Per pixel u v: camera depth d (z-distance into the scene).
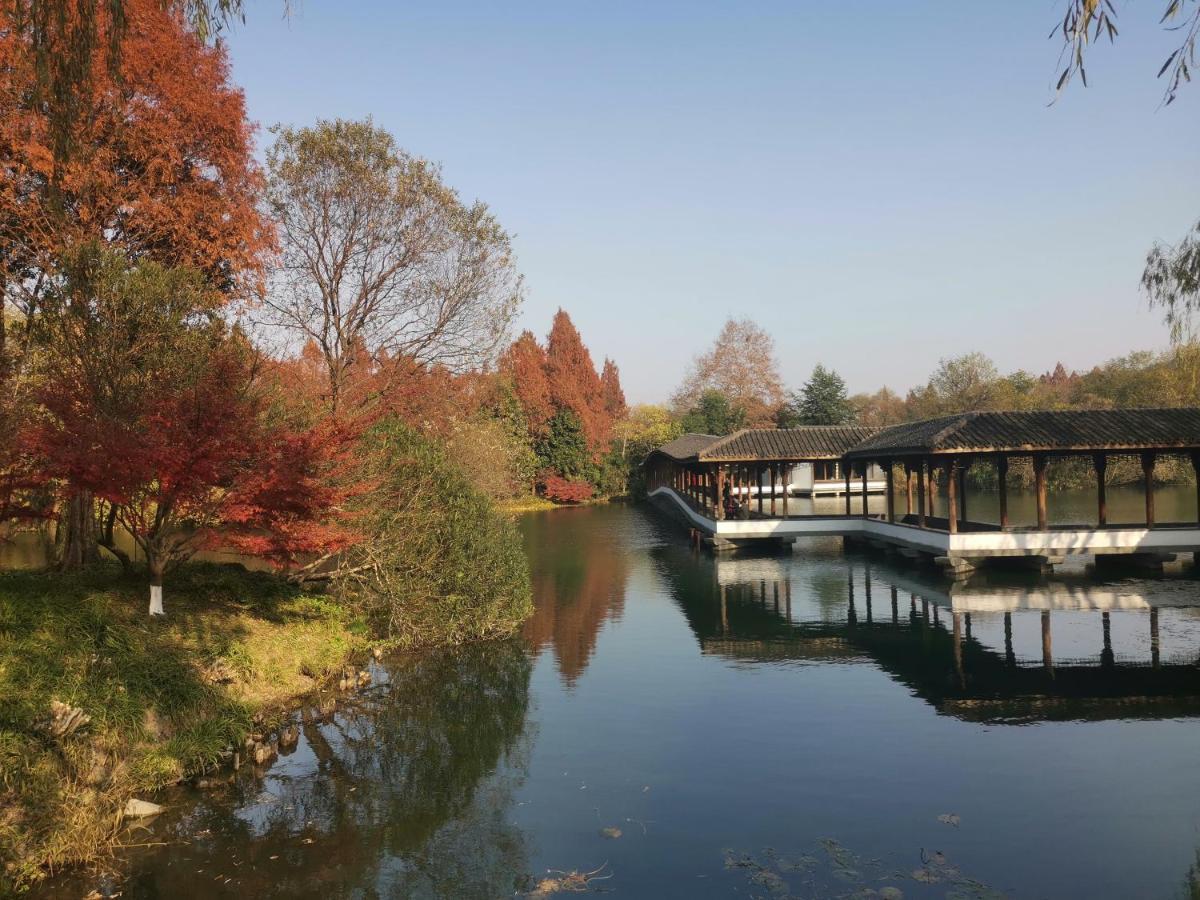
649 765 8.73
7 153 12.45
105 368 10.66
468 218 20.83
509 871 6.51
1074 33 4.73
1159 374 43.31
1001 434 21.06
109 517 12.15
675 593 20.20
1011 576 20.67
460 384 21.98
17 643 8.76
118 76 7.39
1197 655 12.78
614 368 86.12
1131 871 6.22
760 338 68.50
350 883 6.38
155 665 9.52
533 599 19.70
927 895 5.93
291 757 9.20
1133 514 32.56
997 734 9.42
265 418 12.62
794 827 7.14
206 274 15.76
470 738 9.76
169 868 6.67
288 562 11.35
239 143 15.55
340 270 20.16
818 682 11.85
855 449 28.11
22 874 6.38
